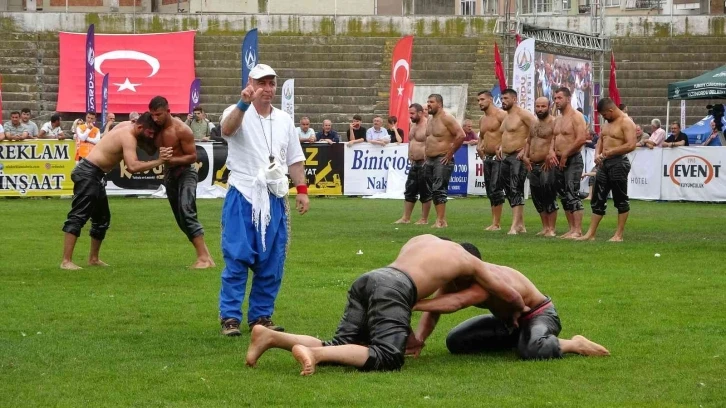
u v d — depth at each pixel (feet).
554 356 29.81
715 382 27.12
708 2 189.88
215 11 187.52
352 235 68.59
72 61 155.12
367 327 28.94
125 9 195.72
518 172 71.31
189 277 48.01
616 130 65.46
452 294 29.37
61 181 103.81
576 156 68.28
